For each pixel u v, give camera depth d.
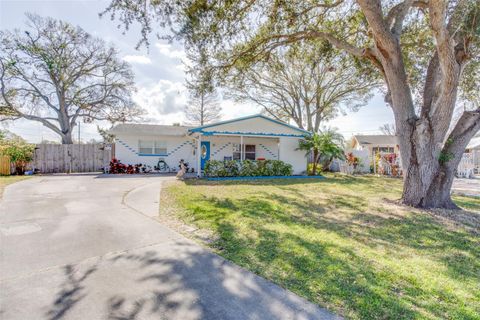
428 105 6.59
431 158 6.56
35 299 2.47
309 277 2.90
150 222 5.13
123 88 23.33
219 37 7.45
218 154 17.81
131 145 16.83
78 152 16.42
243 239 4.12
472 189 10.60
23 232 4.43
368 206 6.74
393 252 3.69
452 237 4.39
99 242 4.00
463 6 5.84
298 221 5.23
